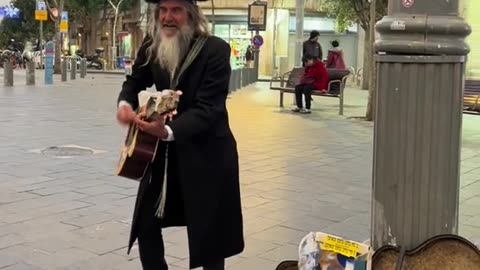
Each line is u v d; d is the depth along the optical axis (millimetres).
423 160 2803
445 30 2717
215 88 3062
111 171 7309
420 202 2834
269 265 4367
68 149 8727
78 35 51188
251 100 18031
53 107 14555
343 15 25875
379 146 2873
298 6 27562
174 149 3121
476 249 2783
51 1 34844
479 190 6688
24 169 7336
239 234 3283
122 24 49031
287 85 16266
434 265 2799
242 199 6156
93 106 15047
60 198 6012
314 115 14125
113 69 41281
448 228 2877
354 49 37875
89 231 5008
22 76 28266
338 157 8633
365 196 6391
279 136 10578
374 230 2953
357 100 19047
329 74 15219
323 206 5969
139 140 2982
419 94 2770
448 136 2801
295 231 5152
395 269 2766
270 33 36781
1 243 4664
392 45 2760
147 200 3186
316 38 17156
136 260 4379
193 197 3068
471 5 13523
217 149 3145
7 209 5582
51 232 4961
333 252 2797
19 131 10445
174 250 4613
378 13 18141
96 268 4215
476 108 11359
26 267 4191
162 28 3100
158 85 3197
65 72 25547
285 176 7289
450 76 2770
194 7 3115
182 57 3090
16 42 50000
